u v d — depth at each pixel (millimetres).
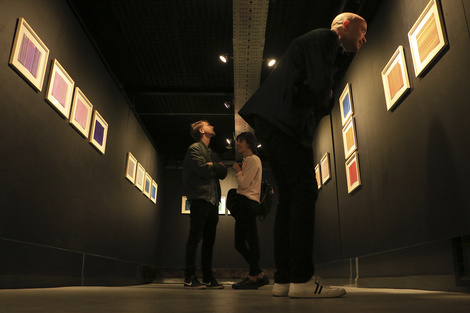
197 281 2727
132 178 5395
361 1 3518
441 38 2246
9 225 2348
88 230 3736
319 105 1518
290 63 1595
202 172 2863
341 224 4516
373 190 3461
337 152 4754
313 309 927
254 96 1746
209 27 4211
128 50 4617
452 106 2174
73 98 3389
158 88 5535
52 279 2904
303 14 4008
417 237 2584
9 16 2412
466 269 2025
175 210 7988
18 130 2486
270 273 7500
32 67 2648
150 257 6688
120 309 924
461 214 2068
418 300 1268
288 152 1508
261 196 3137
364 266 3625
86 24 4090
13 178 2410
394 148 3004
